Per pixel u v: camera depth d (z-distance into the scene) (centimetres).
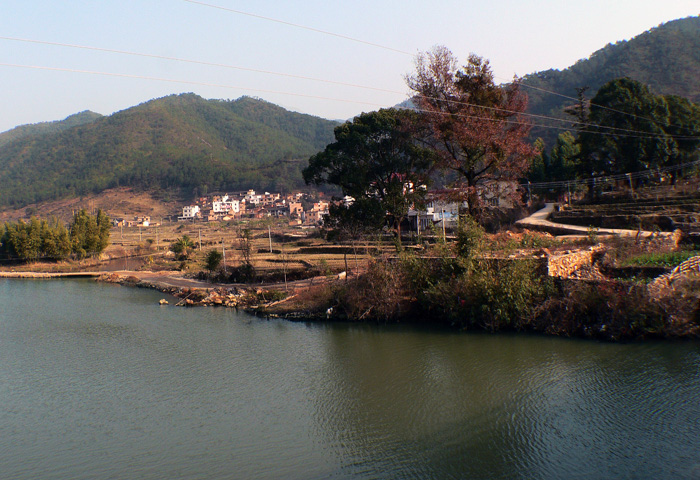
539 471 1656
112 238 13438
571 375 2348
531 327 3012
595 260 3447
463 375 2462
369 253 4775
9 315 4703
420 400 2239
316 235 9262
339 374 2602
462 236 3341
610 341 2698
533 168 8638
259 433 2047
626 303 2720
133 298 5362
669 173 6919
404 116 6291
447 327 3247
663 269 2941
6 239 9125
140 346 3406
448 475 1666
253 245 8706
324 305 3847
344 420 2105
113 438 2086
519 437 1878
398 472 1705
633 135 6500
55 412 2380
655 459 1670
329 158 6366
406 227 8225
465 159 5209
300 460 1816
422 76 5112
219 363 2931
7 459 1945
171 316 4281
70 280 7175
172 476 1761
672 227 4562
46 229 9175
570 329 2858
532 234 4216
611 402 2067
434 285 3403
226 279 5509
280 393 2434
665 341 2614
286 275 5141
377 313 3522
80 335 3797
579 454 1738
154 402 2431
